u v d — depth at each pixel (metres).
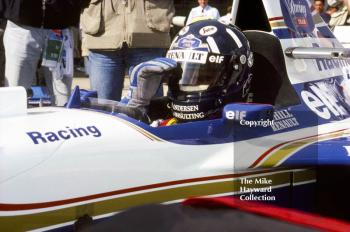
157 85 2.82
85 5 4.41
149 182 2.31
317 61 3.55
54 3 4.51
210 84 2.76
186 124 2.50
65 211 2.08
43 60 4.76
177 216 0.83
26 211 1.99
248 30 3.52
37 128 2.19
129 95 2.87
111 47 4.38
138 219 0.82
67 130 2.23
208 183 2.49
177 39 2.88
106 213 2.19
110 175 2.21
